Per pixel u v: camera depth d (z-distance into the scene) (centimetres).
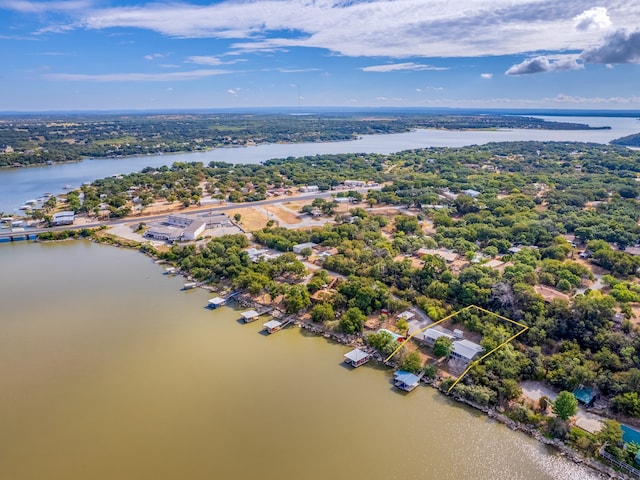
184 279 17962
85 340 13138
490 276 14925
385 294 14338
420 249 19512
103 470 8356
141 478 8156
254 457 8581
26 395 10662
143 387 10862
